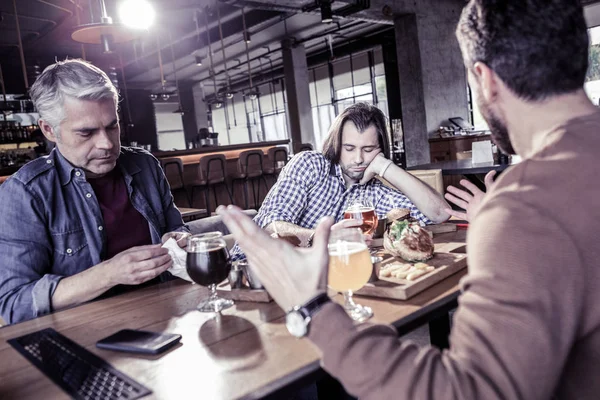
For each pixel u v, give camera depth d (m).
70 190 1.57
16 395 0.78
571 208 0.53
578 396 0.58
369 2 6.92
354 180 1.94
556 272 0.50
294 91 11.40
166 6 7.21
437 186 2.73
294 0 6.88
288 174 1.91
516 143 0.67
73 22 7.54
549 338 0.48
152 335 0.95
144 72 12.56
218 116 18.30
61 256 1.54
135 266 1.23
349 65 13.05
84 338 1.01
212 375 0.77
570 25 0.60
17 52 9.27
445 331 1.31
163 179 1.90
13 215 1.44
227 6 7.80
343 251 0.95
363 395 0.57
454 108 8.27
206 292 1.26
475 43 0.65
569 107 0.62
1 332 1.10
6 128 8.61
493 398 0.48
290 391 0.73
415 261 1.26
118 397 0.73
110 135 1.53
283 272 0.64
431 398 0.51
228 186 6.93
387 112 12.27
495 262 0.52
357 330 0.59
